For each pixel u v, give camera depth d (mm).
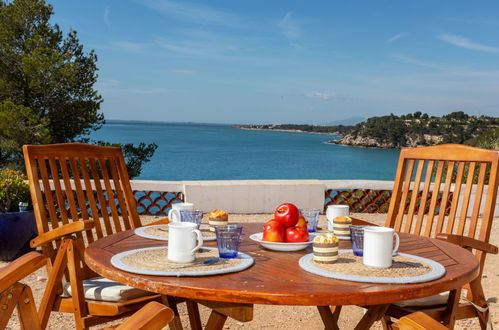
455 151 2664
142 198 7242
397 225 2834
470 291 2266
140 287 1479
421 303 2066
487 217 2439
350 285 1444
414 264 1698
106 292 2088
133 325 1160
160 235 2172
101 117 12094
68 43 11891
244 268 1621
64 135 12062
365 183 7746
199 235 1665
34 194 2320
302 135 192500
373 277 1500
